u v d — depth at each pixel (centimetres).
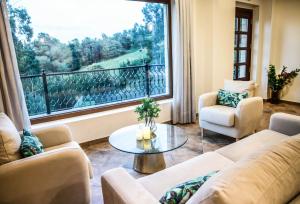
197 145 314
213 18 406
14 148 160
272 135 222
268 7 513
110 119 340
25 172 150
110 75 395
